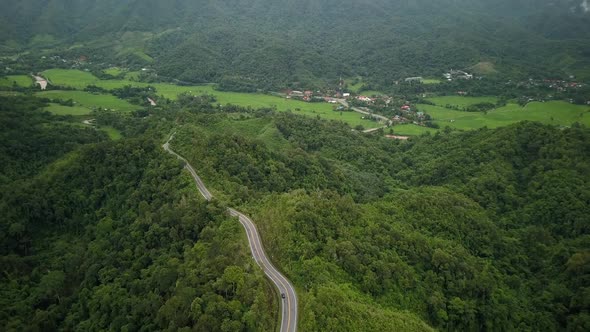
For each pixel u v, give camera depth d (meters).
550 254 140.38
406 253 122.94
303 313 87.38
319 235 110.25
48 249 144.88
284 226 110.75
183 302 89.38
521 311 121.31
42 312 115.75
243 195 139.75
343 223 121.88
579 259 127.69
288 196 129.50
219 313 83.31
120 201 148.38
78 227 151.25
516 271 137.25
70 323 112.94
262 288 92.81
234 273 90.44
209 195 137.88
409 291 109.50
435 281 116.56
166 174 148.25
